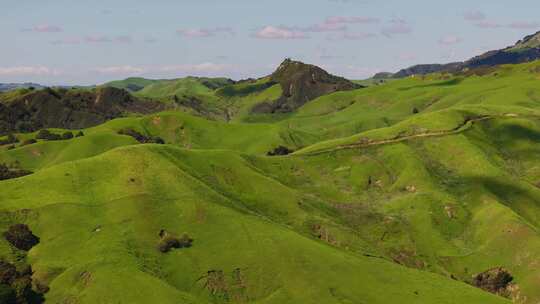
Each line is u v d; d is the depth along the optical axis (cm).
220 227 11194
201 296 9781
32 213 11019
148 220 11100
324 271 10244
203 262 10356
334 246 12156
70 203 11288
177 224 11231
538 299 11962
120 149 13462
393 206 15525
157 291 9088
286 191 14362
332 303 9512
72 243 10369
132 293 8969
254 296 9862
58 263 9888
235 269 10238
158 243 10638
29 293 9031
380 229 14250
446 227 14688
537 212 15588
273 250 10600
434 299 9812
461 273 13212
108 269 9450
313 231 12962
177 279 10000
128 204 11394
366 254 12450
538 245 13112
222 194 13375
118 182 12188
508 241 13612
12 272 9381
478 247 13950
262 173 15625
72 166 12575
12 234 10331
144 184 12119
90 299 8862
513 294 12400
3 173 14750
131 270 9500
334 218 14262
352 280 10125
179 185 12344
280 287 9912
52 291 9250
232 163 14900
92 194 11819
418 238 14162
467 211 15375
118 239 10425
